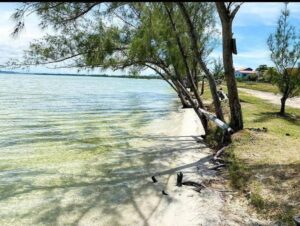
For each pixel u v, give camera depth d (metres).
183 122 21.17
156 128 18.94
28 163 11.27
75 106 29.66
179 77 16.94
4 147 13.39
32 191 8.76
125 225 6.96
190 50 16.73
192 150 13.24
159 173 10.35
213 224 6.68
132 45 14.32
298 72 21.59
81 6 9.02
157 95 51.56
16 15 6.66
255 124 17.11
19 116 22.02
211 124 16.44
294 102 32.28
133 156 12.47
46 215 7.37
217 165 10.54
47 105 29.48
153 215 7.41
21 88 57.72
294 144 12.05
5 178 9.70
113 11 11.77
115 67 15.20
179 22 15.87
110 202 8.12
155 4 14.13
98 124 19.91
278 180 8.33
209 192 8.39
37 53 12.43
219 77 38.03
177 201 8.05
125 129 18.34
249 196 7.79
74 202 8.09
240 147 11.80
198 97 16.53
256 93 43.84
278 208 6.94
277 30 22.02
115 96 45.53
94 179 9.80
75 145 14.12
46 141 14.72
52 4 7.71
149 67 17.59
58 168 10.78
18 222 7.00
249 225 6.54
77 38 12.98
